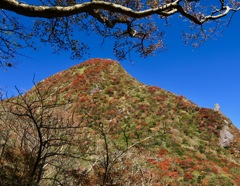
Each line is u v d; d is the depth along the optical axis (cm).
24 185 487
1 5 449
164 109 5025
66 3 655
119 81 5906
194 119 4941
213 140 4391
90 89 5212
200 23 783
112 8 567
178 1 670
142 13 608
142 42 860
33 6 468
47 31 683
